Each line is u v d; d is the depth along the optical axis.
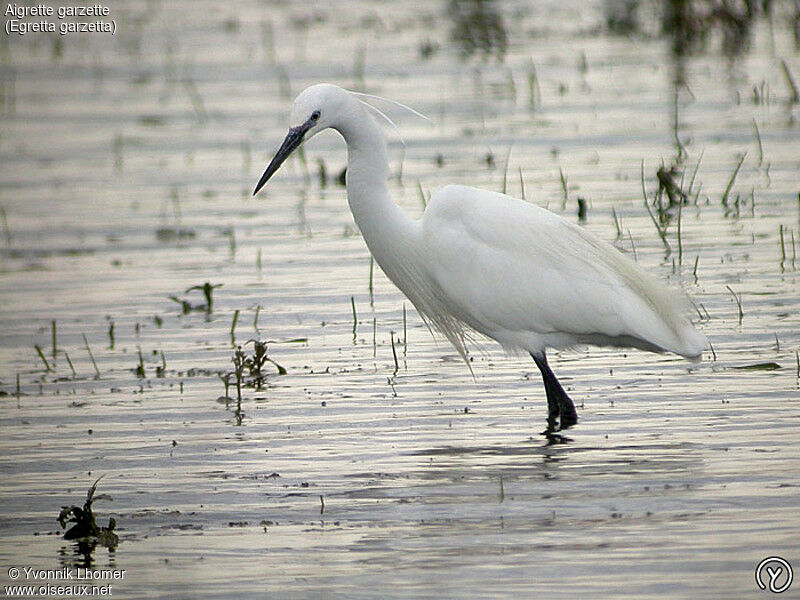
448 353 12.89
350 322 13.86
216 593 7.97
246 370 12.43
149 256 16.70
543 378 11.07
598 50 29.05
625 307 10.83
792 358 12.12
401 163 19.98
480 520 8.89
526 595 7.75
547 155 20.39
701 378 11.77
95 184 20.33
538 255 11.05
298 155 21.89
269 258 16.36
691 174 19.00
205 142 22.58
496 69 27.25
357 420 11.04
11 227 18.16
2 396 11.91
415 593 7.84
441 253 11.27
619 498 9.16
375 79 26.42
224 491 9.63
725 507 8.95
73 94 26.94
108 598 7.96
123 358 12.93
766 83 24.45
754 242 15.88
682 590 7.73
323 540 8.70
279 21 34.75
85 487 9.80
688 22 29.94
